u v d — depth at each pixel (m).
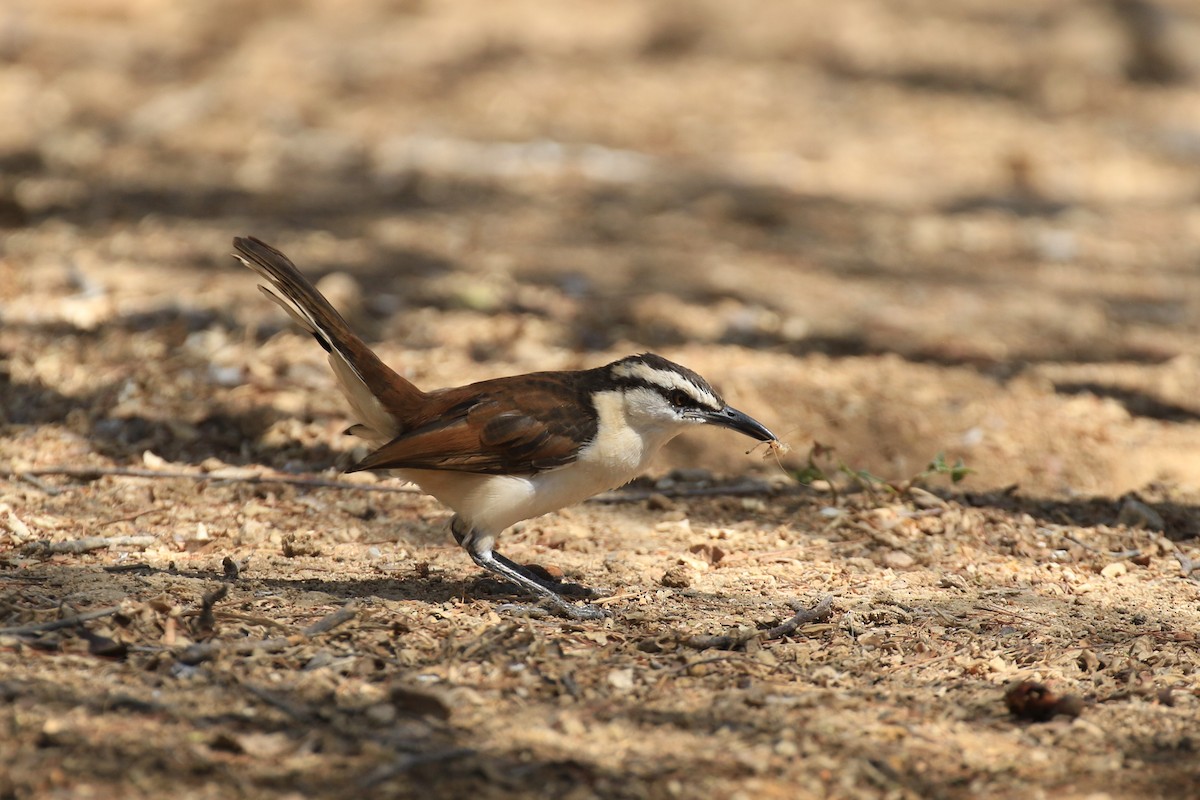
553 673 7.82
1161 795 6.67
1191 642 8.72
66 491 10.93
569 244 20.02
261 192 21.44
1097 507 12.09
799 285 19.02
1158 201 25.03
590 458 9.11
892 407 14.03
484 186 22.69
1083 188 25.45
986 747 7.17
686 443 13.10
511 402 8.97
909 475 13.02
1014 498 12.23
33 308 15.20
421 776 6.50
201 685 7.28
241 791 6.26
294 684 7.41
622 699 7.54
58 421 12.33
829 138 27.03
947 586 9.82
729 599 9.44
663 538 10.84
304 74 28.41
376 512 11.01
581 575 9.93
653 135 26.28
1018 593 9.70
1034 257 21.34
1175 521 11.62
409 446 8.78
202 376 13.59
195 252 18.05
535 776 6.59
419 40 31.64
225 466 11.66
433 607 8.83
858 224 22.16
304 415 12.82
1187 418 14.85
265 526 10.51
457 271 18.31
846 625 8.88
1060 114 30.08
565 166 23.98
